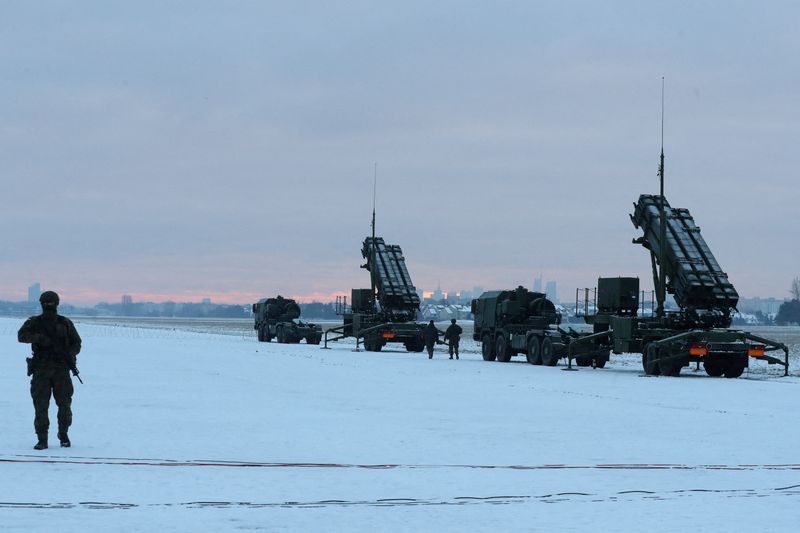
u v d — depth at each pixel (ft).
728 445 48.24
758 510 31.09
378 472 38.24
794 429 56.13
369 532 27.48
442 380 99.30
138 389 79.71
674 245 125.80
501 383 96.43
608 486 35.47
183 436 49.26
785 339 375.66
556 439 50.16
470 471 38.73
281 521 28.78
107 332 299.99
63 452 43.01
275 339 248.93
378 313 191.72
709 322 123.75
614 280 131.95
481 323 156.25
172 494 32.94
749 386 98.07
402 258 194.70
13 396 71.15
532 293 150.61
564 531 27.78
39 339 43.80
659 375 118.11
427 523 28.81
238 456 42.39
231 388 82.64
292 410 64.08
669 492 34.30
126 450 43.83
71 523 27.94
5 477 36.04
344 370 113.91
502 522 29.04
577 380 104.42
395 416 61.31
